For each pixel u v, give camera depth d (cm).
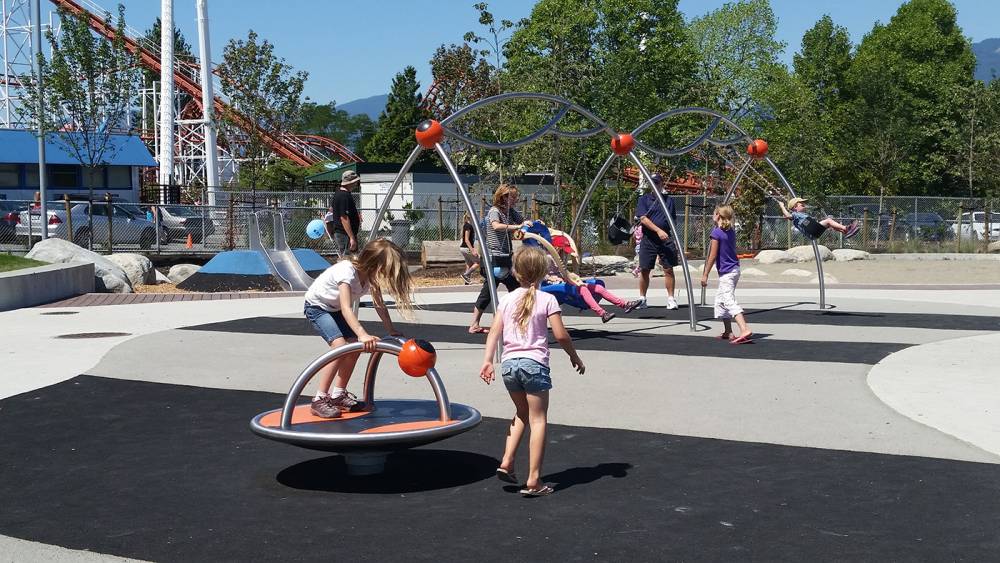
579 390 880
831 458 635
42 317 1505
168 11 4953
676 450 662
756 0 5488
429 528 495
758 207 3562
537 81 3597
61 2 4866
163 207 3228
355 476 599
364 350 580
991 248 3747
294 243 3105
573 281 1198
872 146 6047
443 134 1094
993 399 815
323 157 6762
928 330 1311
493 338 563
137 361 1065
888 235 4012
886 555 449
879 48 6881
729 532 485
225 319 1481
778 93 5303
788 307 1648
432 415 600
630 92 4606
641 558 448
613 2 4700
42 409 819
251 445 691
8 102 4912
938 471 599
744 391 868
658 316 1508
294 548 466
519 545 468
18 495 567
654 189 1405
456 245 2725
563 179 3422
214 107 4709
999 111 5512
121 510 534
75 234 3028
